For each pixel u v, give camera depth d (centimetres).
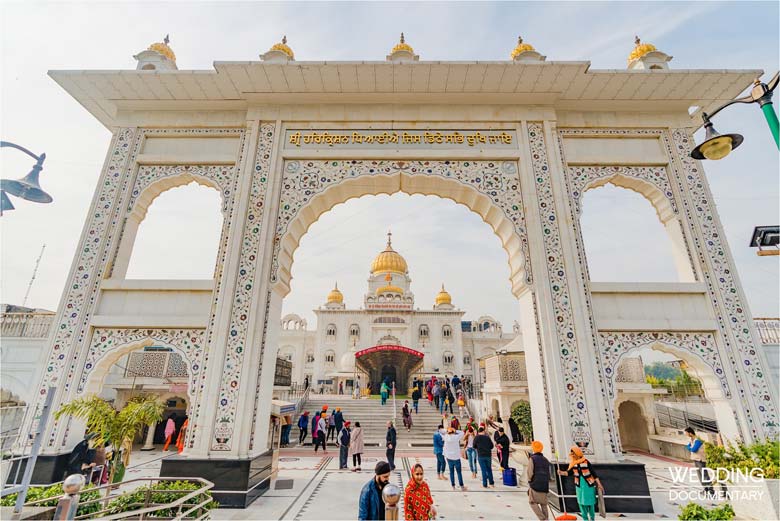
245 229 667
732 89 684
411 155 707
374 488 320
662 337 607
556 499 523
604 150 720
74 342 603
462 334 3184
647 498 517
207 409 567
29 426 554
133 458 982
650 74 660
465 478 738
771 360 603
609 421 564
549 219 667
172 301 639
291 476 737
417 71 661
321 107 739
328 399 1670
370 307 2997
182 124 740
